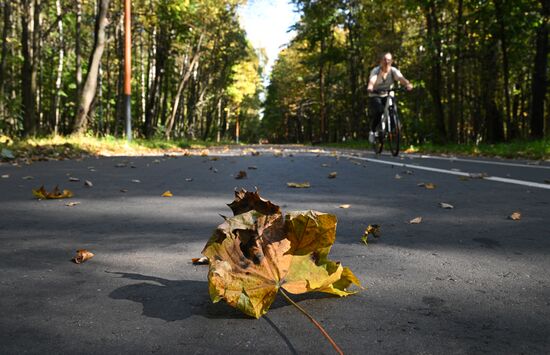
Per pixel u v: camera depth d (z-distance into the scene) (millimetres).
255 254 1292
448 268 1927
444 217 3143
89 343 1209
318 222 1307
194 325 1312
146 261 2043
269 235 1326
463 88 28688
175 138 37906
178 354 1143
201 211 3463
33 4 22891
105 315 1399
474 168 7551
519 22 17844
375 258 2090
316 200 3979
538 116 17641
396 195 4285
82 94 16781
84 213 3373
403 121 27281
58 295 1590
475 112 29000
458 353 1150
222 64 44312
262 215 1329
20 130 21672
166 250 2252
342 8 33875
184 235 2613
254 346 1181
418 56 25094
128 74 16406
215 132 61875
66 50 32250
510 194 4312
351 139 39719
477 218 3104
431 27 20578
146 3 25062
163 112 37500
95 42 16812
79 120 16797
